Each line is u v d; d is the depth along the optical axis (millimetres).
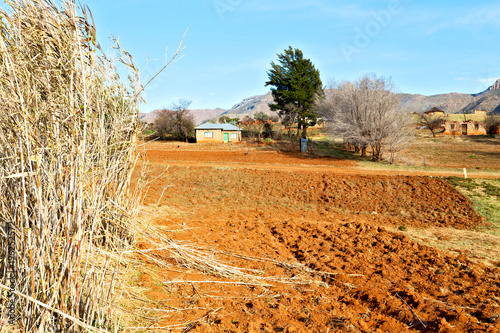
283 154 34125
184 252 6195
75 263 3234
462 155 34594
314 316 4871
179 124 51688
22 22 3332
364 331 4539
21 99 3062
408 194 15898
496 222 11828
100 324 3395
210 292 5387
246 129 60156
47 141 3326
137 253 5922
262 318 4742
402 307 5137
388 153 32906
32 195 3340
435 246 8711
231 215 11977
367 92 29547
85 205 3824
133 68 4602
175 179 17984
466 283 6062
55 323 3258
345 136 31266
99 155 4020
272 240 8578
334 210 14109
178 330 4250
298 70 49000
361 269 6711
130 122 5023
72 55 3256
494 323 4500
